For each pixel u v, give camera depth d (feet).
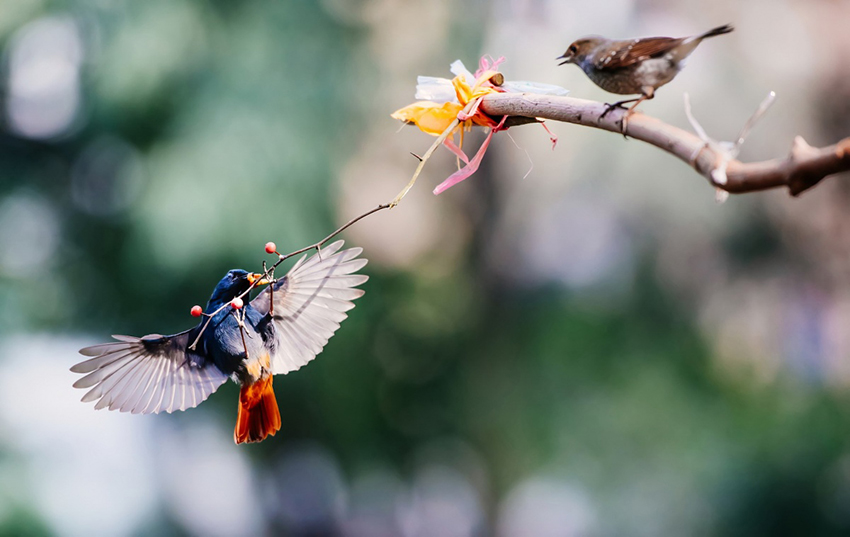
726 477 50.60
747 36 49.83
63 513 43.98
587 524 56.95
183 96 45.91
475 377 60.54
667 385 53.72
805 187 9.08
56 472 44.75
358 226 58.59
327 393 53.62
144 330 48.21
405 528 63.46
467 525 65.00
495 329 61.16
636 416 53.72
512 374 58.85
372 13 51.88
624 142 49.73
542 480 60.54
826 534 48.39
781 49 49.90
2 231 49.47
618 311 55.01
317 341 15.61
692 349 54.44
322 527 60.39
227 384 53.57
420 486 62.69
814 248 51.60
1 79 48.62
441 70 53.01
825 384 53.06
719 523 50.03
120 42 45.21
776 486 49.26
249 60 46.06
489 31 53.42
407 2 53.93
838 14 50.37
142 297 47.88
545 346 57.11
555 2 52.21
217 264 43.73
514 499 62.95
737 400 53.83
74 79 48.29
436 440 59.93
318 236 45.21
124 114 46.06
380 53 52.01
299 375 52.85
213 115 44.70
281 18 47.29
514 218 57.67
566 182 52.08
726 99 48.37
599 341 55.26
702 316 53.98
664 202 49.62
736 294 52.90
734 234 51.01
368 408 55.88
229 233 43.14
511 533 63.67
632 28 51.16
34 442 45.37
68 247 50.19
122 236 47.85
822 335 53.11
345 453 56.54
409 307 59.16
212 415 53.62
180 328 47.11
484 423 58.85
